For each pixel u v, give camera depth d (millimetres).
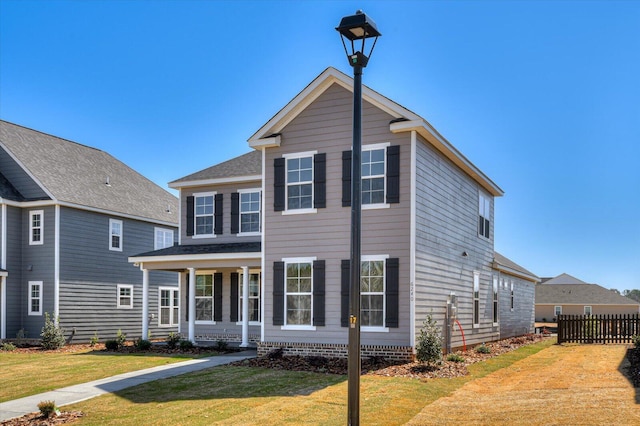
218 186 24859
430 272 18078
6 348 23453
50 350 23344
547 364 17000
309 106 18469
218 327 24703
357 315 8266
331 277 17734
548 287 71875
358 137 8531
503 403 11211
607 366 15852
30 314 26062
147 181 35312
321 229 17984
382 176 17375
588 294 69125
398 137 17234
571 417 9758
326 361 16703
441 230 19328
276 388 13000
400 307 16781
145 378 14766
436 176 18984
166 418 10469
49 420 10695
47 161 28344
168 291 32125
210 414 10664
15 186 26891
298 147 18516
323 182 18031
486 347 20812
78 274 26812
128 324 29438
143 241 30906
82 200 27266
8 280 25828
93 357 19891
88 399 12461
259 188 24078
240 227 24219
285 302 18297
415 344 16609
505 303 29250
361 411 10656
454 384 13508
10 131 28406
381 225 17188
